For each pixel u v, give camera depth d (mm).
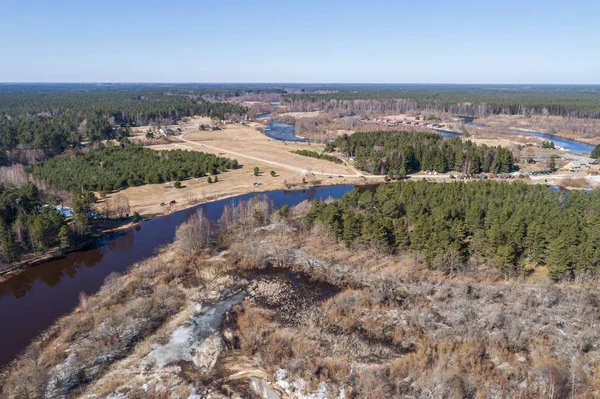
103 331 57219
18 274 76062
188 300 66312
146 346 54250
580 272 65375
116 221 103562
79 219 88938
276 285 71375
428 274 72125
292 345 54031
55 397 45594
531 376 46938
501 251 69250
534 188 106375
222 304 65188
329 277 73875
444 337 55469
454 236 74312
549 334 54625
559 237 68875
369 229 79625
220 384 47344
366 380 46312
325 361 50594
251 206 102375
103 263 80875
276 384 47250
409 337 56062
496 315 58250
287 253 82750
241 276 75000
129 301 65312
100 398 45188
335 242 85562
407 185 109625
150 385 47062
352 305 64125
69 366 50469
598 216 79750
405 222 94188
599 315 58156
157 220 106000
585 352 51188
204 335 56688
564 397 43625
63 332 57719
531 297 62781
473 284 67812
